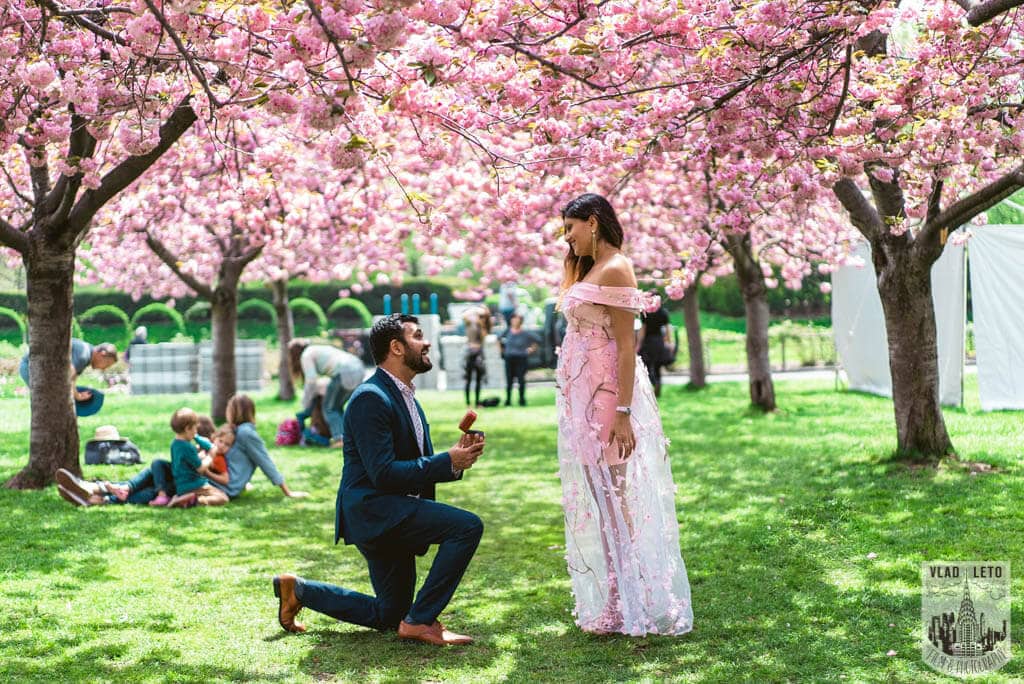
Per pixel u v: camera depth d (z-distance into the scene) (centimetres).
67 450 899
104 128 593
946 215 791
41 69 492
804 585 546
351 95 419
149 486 863
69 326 896
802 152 657
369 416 461
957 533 630
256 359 2125
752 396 1385
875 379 1540
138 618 519
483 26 516
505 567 623
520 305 2553
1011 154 659
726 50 568
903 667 418
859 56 661
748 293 1381
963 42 598
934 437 859
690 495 821
